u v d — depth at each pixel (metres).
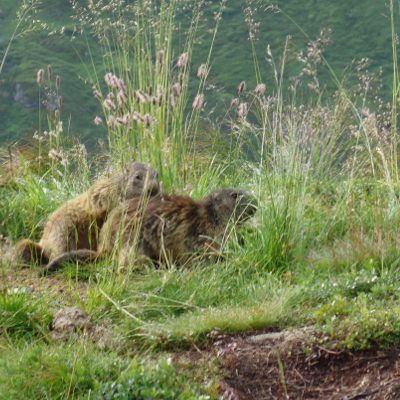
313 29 96.19
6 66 88.44
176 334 10.16
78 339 10.00
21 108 84.12
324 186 14.48
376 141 15.39
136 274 11.91
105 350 9.94
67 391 8.95
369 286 11.18
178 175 15.25
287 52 14.95
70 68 81.75
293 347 9.83
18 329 10.36
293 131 13.74
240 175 15.75
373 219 12.88
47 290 11.49
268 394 9.32
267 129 15.00
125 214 12.32
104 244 12.49
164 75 15.63
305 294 11.07
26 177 16.25
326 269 11.92
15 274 12.12
